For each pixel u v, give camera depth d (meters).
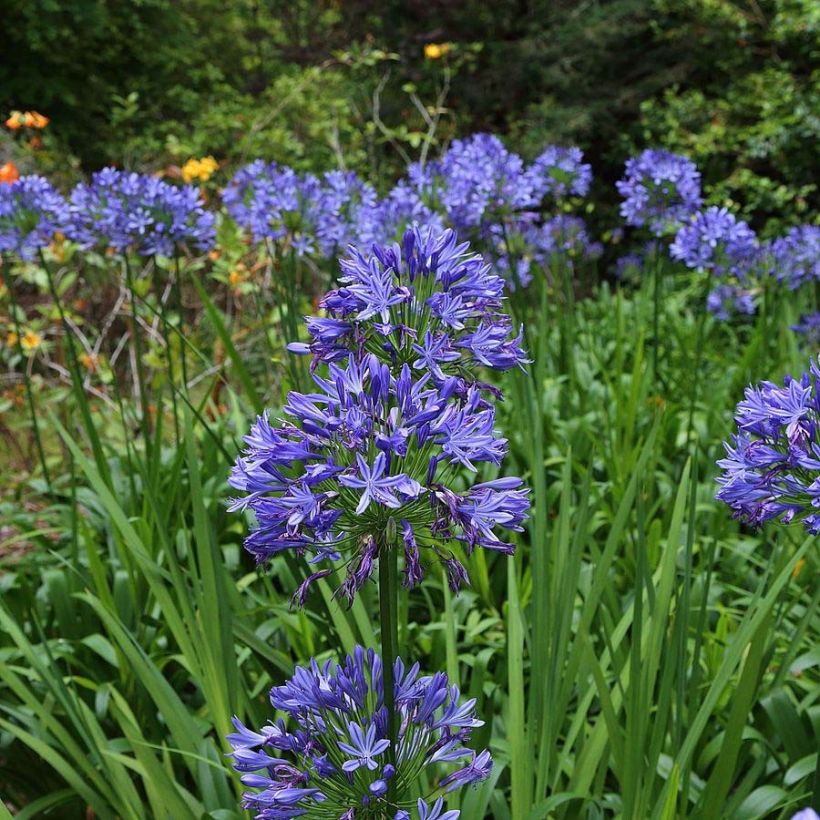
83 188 4.09
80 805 3.01
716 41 14.40
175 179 8.39
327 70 14.66
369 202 4.57
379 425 1.56
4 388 6.62
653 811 2.06
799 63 13.41
